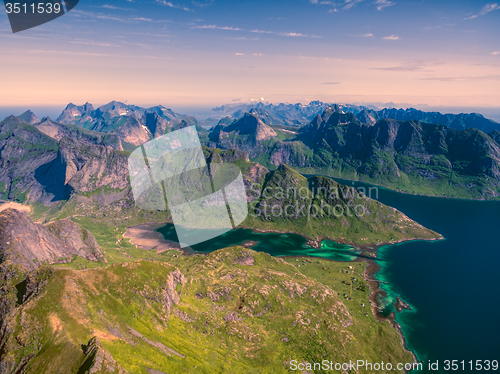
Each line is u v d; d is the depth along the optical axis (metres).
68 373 94.38
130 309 141.38
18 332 110.12
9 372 100.00
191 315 163.00
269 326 177.25
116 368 94.81
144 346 124.25
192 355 131.00
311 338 173.00
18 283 138.50
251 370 136.50
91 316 125.88
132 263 170.62
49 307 120.94
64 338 107.19
